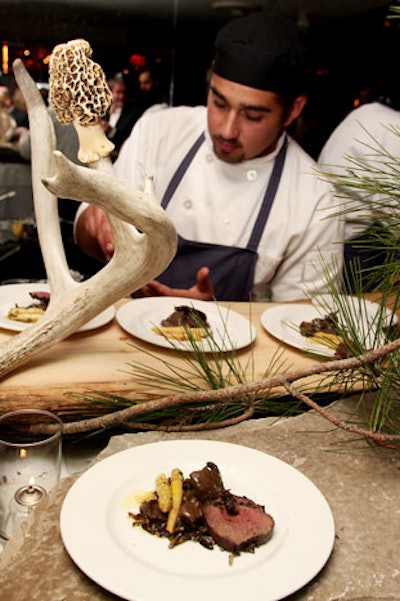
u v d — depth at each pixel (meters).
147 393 0.88
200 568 0.59
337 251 1.53
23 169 1.65
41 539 0.63
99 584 0.55
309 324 1.10
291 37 1.32
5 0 1.54
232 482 0.71
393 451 0.82
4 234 1.65
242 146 1.43
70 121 0.81
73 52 0.75
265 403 0.88
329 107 1.92
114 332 1.05
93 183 0.70
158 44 1.77
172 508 0.63
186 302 1.19
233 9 1.76
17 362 0.86
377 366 0.80
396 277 0.79
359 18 1.78
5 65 1.58
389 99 1.74
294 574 0.58
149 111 1.75
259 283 1.59
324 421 0.88
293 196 1.53
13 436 0.76
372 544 0.66
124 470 0.71
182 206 1.58
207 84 1.85
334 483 0.75
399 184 0.76
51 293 0.92
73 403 0.86
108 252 1.39
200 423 0.88
